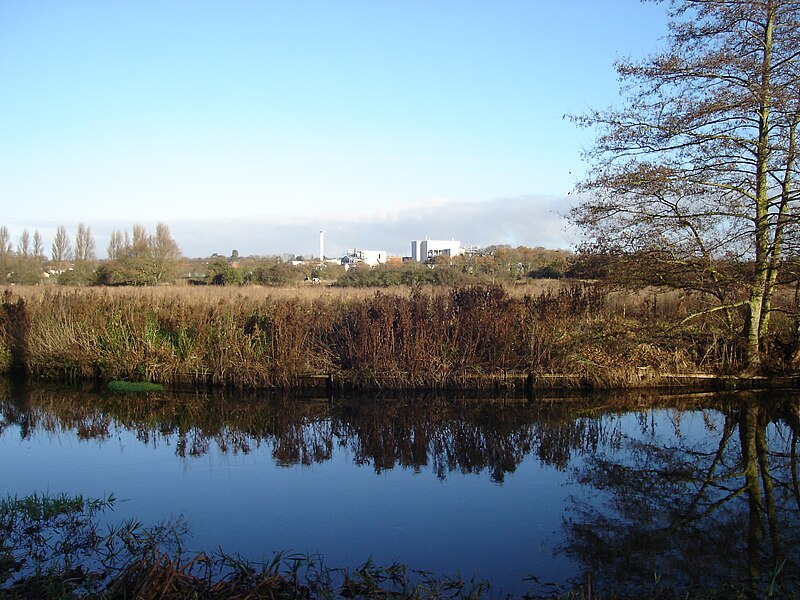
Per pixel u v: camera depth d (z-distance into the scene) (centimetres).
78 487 824
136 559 578
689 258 1377
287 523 701
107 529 678
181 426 1162
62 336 1577
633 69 1356
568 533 679
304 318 1479
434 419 1198
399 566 581
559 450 1012
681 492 816
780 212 1318
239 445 1041
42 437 1086
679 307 1501
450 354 1407
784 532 682
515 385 1379
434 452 1003
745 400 1313
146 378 1484
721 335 1422
